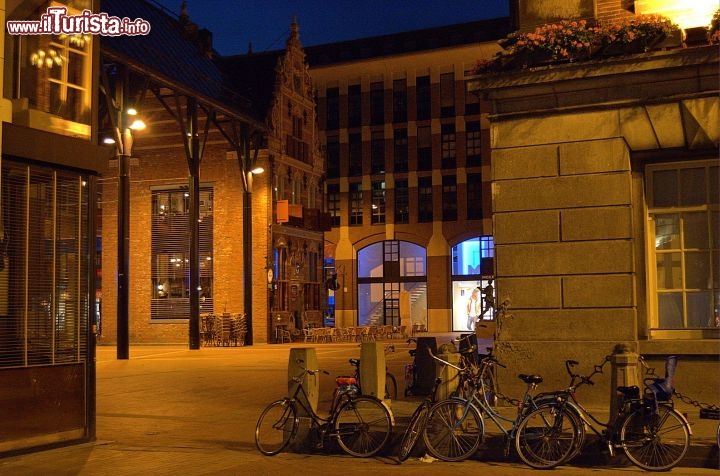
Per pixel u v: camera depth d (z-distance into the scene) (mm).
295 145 45750
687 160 12625
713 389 11875
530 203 12992
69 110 11867
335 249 61906
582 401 12469
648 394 9500
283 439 10781
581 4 13570
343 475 9211
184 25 43781
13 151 10523
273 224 42406
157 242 42375
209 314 40469
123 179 29719
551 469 9492
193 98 35656
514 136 13133
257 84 44656
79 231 11594
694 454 9391
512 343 12891
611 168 12586
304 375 10852
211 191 42219
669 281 12758
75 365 11367
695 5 12969
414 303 60188
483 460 10133
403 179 60688
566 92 12812
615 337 12422
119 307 29109
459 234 58719
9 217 10648
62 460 10203
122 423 13344
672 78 12195
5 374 10367
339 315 61344
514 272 13023
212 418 13867
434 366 15484
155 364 26188
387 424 10406
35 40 11453
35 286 10930
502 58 13180
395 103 61281
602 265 12562
